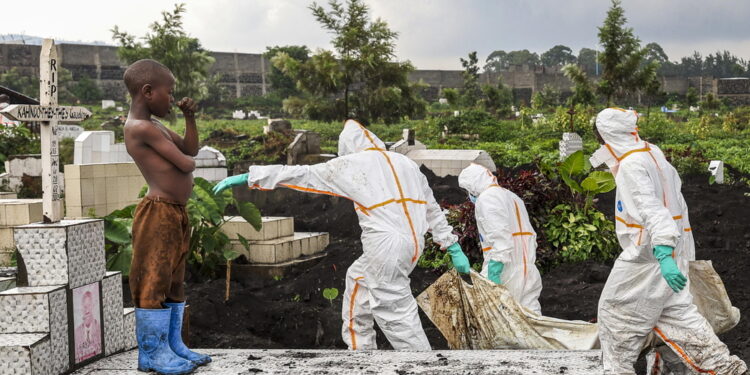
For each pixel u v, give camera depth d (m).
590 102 38.31
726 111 53.59
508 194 6.36
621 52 34.75
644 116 39.31
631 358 4.30
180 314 4.35
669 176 4.36
